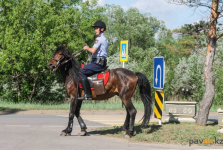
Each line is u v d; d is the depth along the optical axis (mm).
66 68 8828
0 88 25234
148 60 33094
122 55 13938
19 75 24750
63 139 8195
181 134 8875
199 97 27844
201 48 13273
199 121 10750
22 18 23109
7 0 23984
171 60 44531
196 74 28141
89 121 13352
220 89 24422
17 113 15938
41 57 21984
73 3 26516
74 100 8758
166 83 32938
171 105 11703
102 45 8656
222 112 9312
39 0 22391
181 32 12203
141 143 7961
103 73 8664
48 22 22109
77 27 24984
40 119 13141
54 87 26469
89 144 7637
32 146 7238
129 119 9227
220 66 28906
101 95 8688
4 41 23016
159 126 10203
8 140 7875
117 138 8555
